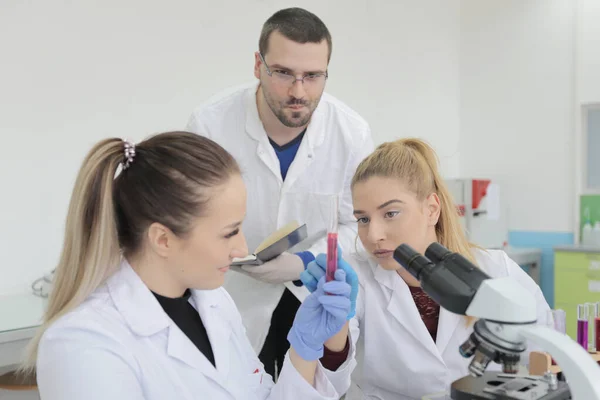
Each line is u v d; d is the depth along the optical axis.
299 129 2.23
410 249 1.01
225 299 1.46
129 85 3.44
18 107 3.07
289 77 1.95
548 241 5.20
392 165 1.56
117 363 1.08
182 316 1.27
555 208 5.17
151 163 1.15
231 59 3.93
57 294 1.18
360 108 4.79
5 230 3.06
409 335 1.69
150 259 1.21
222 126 2.26
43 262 3.19
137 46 3.46
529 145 5.29
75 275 1.17
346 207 2.33
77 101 3.25
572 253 4.50
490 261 1.77
